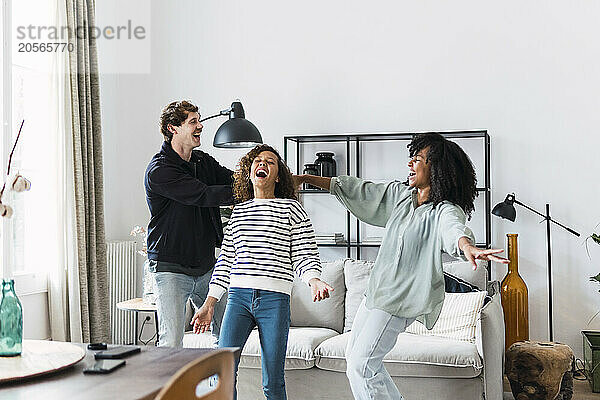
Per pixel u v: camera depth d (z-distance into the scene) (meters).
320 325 4.43
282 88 5.35
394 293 3.06
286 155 5.09
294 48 5.33
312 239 3.24
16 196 4.40
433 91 5.07
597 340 4.62
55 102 4.43
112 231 5.50
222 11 5.46
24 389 1.67
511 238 4.64
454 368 3.60
